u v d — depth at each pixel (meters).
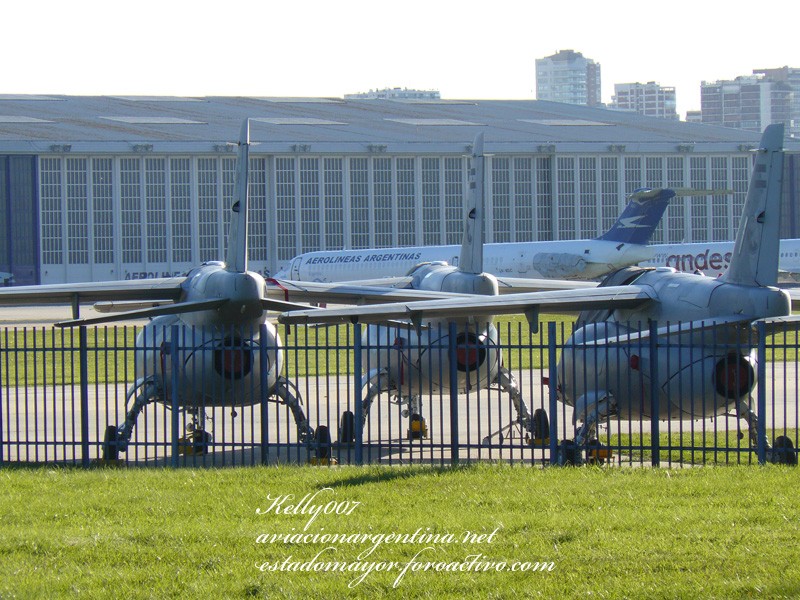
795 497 59.38
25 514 59.38
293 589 45.34
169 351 87.50
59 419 108.06
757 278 78.38
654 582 44.81
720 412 83.25
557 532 52.62
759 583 44.06
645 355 82.38
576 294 83.81
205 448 82.25
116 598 44.59
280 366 93.19
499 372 98.12
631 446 77.44
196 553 50.41
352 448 92.12
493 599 43.78
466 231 106.31
